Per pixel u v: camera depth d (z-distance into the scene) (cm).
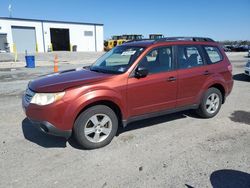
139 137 502
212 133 523
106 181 354
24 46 4181
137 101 484
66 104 414
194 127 557
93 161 409
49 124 414
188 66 557
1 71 1619
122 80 461
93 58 2962
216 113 629
